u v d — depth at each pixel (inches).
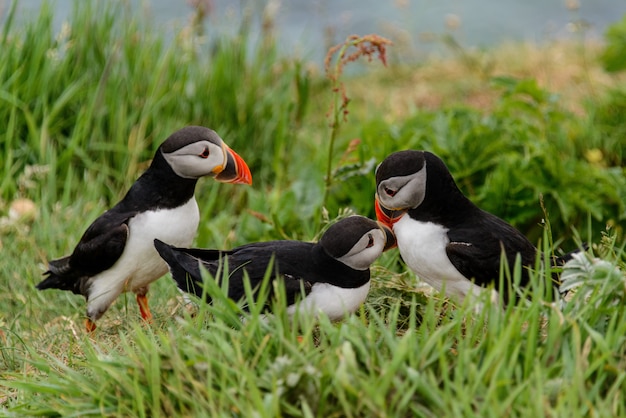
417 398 236.7
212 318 302.5
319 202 436.1
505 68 688.4
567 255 330.3
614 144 519.2
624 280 263.1
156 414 243.9
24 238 428.8
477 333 254.5
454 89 661.3
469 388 231.5
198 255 310.5
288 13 848.9
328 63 399.5
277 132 532.4
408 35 729.6
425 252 311.1
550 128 494.6
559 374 240.8
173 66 542.0
